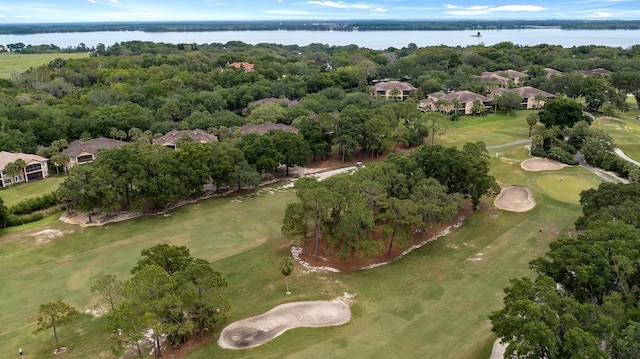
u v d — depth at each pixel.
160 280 42.50
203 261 47.94
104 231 72.69
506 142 117.56
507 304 38.59
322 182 66.31
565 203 79.25
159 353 43.25
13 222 76.50
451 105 149.50
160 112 132.38
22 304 52.78
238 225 74.38
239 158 88.81
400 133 113.06
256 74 183.25
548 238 67.25
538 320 34.12
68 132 117.38
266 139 94.75
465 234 69.31
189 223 75.38
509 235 68.56
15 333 47.47
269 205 82.69
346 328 46.97
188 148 84.56
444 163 74.31
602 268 41.31
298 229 61.72
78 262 62.75
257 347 44.00
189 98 143.38
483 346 43.41
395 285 55.66
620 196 60.25
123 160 79.12
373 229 62.25
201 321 45.97
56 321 43.62
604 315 35.06
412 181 71.38
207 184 94.50
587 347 31.58
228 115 130.25
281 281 57.31
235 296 53.94
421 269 59.41
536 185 87.88
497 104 154.00
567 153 102.12
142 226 74.44
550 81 165.00
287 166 100.06
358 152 114.69
